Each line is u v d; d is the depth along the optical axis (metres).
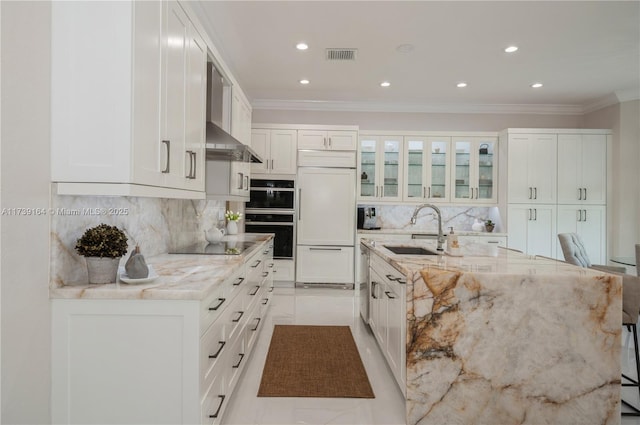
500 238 5.01
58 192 1.41
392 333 2.32
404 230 5.39
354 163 5.12
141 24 1.45
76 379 1.45
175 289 1.45
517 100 5.24
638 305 2.17
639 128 4.79
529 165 5.01
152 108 1.55
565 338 1.85
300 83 4.65
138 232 2.18
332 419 2.05
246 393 2.31
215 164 3.17
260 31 3.29
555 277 1.85
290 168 5.12
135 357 1.44
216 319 1.69
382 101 5.37
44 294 1.41
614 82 4.48
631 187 4.81
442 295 1.87
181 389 1.44
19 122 1.27
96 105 1.38
